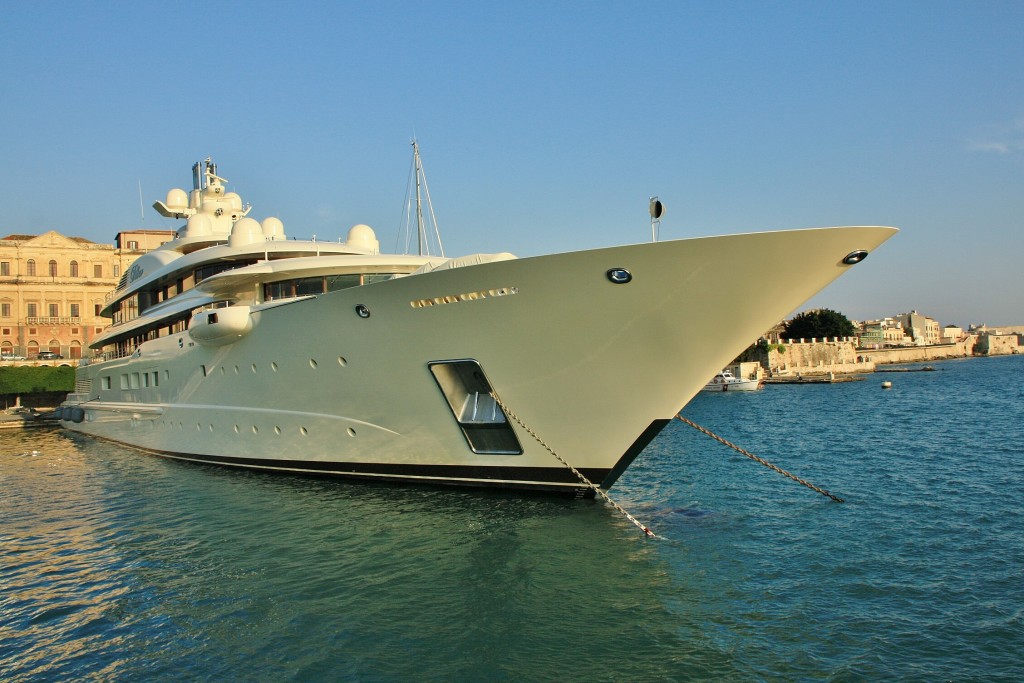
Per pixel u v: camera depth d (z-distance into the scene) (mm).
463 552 10016
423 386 12164
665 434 27094
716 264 9414
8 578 9852
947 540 10570
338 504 12836
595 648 7168
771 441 23812
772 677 6504
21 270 65438
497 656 7047
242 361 14922
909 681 6398
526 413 11672
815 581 8875
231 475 16250
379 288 11633
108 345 26219
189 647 7445
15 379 47750
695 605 8156
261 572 9633
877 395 49750
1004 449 19969
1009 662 6707
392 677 6688
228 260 17219
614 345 10516
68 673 6953
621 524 11148
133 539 11578
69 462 20891
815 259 9281
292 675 6770
